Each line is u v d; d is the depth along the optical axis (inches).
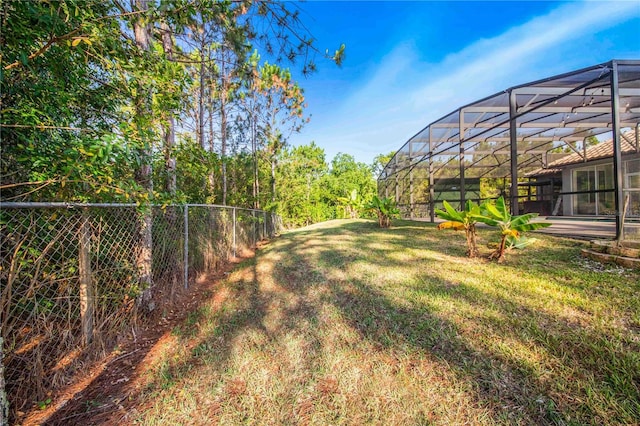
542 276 137.9
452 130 423.2
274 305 121.6
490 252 199.6
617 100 181.5
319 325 99.1
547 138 442.0
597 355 72.2
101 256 91.2
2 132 65.9
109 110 102.0
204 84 270.5
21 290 66.1
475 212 181.5
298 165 802.8
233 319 109.7
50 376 70.4
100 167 70.7
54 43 67.1
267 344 88.2
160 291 131.1
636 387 60.6
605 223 331.9
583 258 164.9
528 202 606.2
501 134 418.9
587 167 465.4
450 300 113.7
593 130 409.1
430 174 452.1
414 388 65.2
